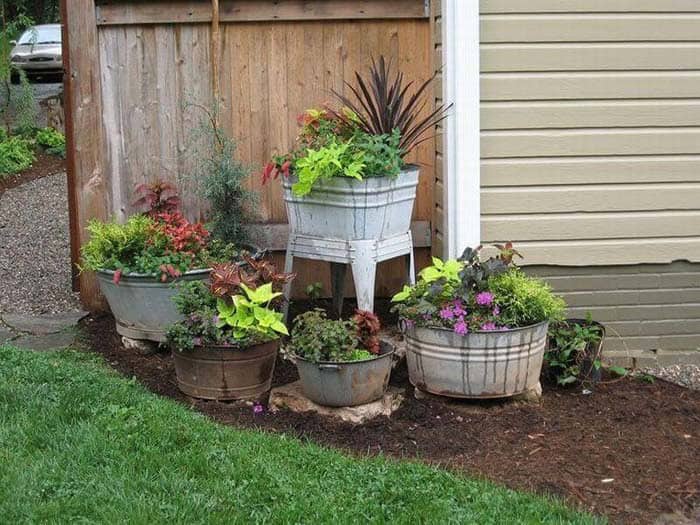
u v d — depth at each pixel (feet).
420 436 14.55
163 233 18.40
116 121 20.30
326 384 14.83
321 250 17.48
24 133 46.29
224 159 19.48
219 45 20.11
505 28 17.43
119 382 15.85
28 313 21.65
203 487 11.91
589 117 17.80
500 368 15.31
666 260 18.28
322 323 15.23
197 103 20.29
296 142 20.52
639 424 15.26
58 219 33.04
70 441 13.11
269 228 20.42
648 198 18.10
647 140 17.95
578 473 13.20
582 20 17.52
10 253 28.25
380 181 16.76
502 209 17.89
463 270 15.88
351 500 11.76
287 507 11.45
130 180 20.47
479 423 15.11
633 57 17.70
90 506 11.37
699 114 17.98
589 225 18.08
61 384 15.31
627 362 18.51
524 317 15.64
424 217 20.68
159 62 20.17
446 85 18.06
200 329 15.55
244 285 15.66
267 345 15.89
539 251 18.03
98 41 20.02
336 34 20.30
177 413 14.51
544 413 15.65
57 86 63.52
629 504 12.25
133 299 17.95
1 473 12.11
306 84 20.40
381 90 17.99
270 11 19.99
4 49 46.03
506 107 17.65
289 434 14.47
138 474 12.20
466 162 17.60
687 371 18.35
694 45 17.80
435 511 11.49
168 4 19.86
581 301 18.39
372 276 17.13
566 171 17.89
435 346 15.40
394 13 20.15
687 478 13.10
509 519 11.39
